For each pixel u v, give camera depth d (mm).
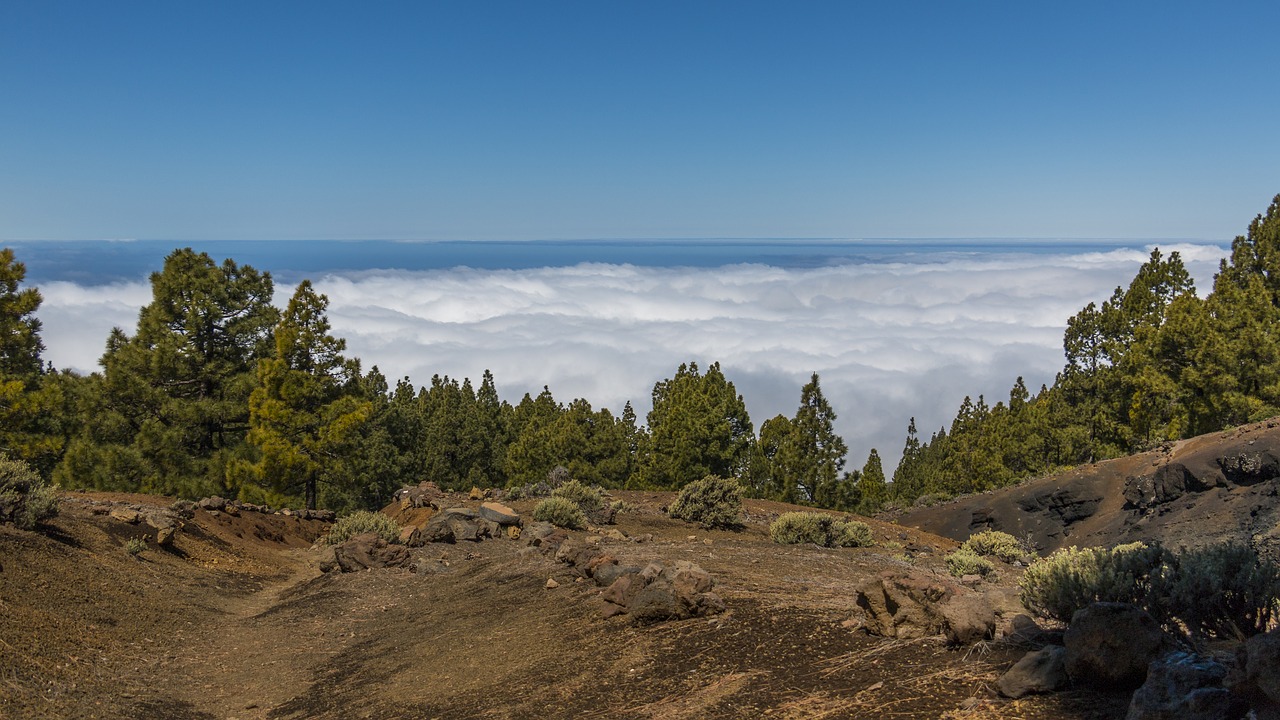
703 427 49281
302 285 35250
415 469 60188
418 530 21688
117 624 12547
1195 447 45344
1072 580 7797
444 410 63625
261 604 16656
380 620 14531
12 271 31000
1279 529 31375
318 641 13344
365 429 53031
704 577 10945
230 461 32656
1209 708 4938
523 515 26953
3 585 11758
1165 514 40562
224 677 11398
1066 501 48406
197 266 34344
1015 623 7984
